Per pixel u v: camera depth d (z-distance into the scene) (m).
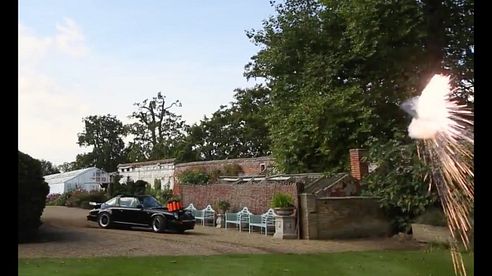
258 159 37.22
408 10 19.80
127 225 20.47
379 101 21.39
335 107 21.38
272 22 26.30
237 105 60.50
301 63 25.16
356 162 20.91
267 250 14.78
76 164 102.44
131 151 85.56
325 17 24.25
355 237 18.92
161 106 84.88
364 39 20.62
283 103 25.64
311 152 23.33
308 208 18.53
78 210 34.75
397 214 19.20
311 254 13.89
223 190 25.75
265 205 22.69
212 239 17.50
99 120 102.56
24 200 14.98
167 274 10.02
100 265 10.84
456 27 20.38
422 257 13.12
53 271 9.97
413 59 20.27
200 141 65.06
